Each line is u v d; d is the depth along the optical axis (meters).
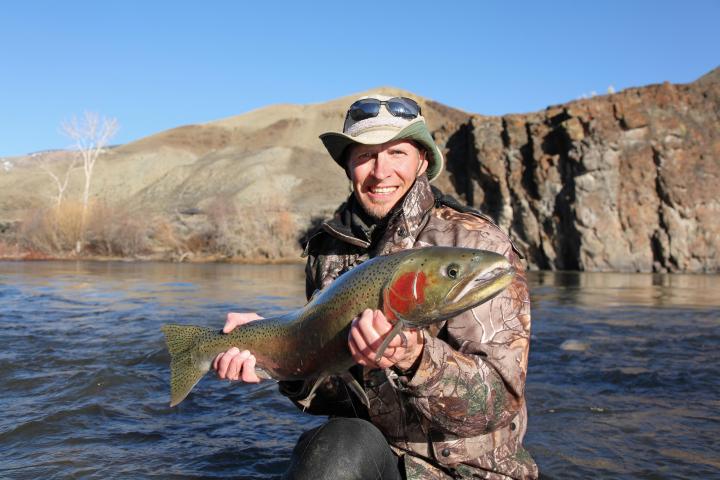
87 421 4.51
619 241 29.52
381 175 2.87
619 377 5.93
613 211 29.59
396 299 2.14
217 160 80.31
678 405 4.96
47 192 73.81
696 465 3.64
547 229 31.62
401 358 2.19
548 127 31.55
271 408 4.98
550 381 5.82
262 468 3.61
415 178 2.94
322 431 2.51
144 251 40.97
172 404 2.91
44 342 7.63
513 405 2.43
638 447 3.97
